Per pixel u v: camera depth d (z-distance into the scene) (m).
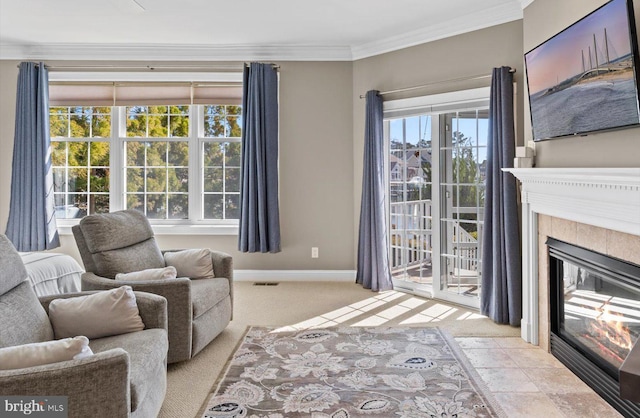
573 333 2.58
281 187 4.78
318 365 2.61
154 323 2.14
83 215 4.89
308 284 4.63
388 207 4.50
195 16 3.81
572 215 2.43
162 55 4.70
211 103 4.74
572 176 2.24
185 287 2.56
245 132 4.59
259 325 3.36
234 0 3.48
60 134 4.88
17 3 3.53
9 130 4.68
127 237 3.04
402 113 4.29
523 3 3.08
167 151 4.88
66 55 4.68
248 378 2.44
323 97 4.72
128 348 1.87
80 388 1.36
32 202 4.54
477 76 3.71
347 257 4.81
